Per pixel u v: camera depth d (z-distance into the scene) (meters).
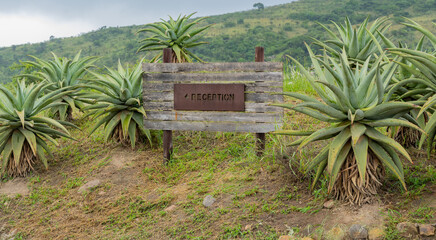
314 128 5.60
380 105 3.24
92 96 5.89
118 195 4.92
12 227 4.62
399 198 3.49
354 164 3.48
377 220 3.22
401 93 4.12
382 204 3.43
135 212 4.48
